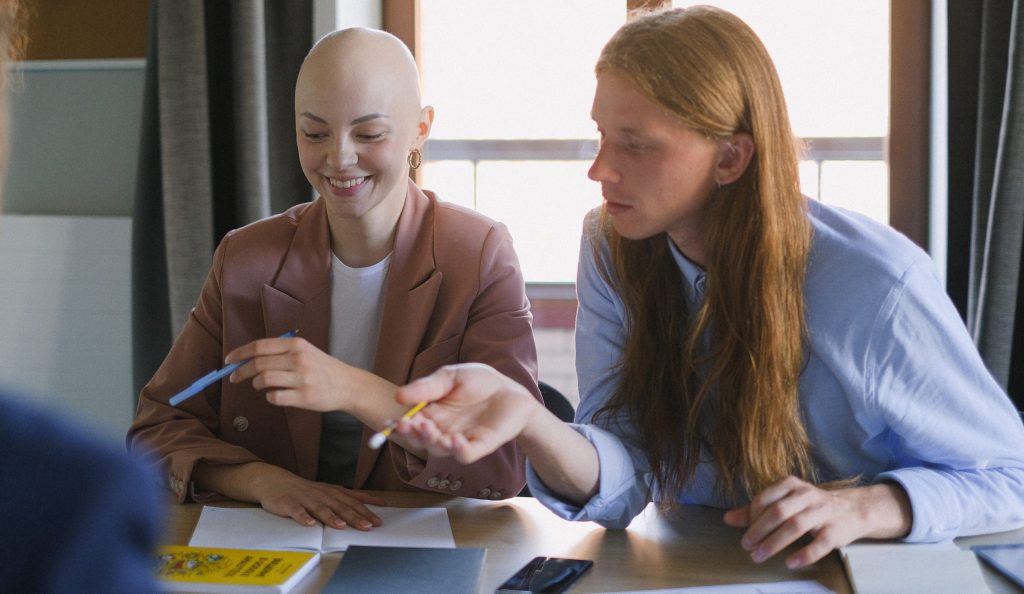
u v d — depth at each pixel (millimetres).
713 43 1114
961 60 2270
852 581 991
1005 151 2111
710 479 1278
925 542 1090
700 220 1197
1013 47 2098
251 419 1485
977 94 2270
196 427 1469
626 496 1208
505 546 1141
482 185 3443
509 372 1442
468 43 3383
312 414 1471
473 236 1521
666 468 1267
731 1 2977
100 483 319
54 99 2666
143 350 2471
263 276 1522
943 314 1158
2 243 2582
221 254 1546
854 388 1157
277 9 2451
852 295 1148
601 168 1137
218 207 2486
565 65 3371
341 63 1397
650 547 1138
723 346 1180
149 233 2465
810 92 3029
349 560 1056
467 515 1261
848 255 1164
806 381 1192
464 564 1043
